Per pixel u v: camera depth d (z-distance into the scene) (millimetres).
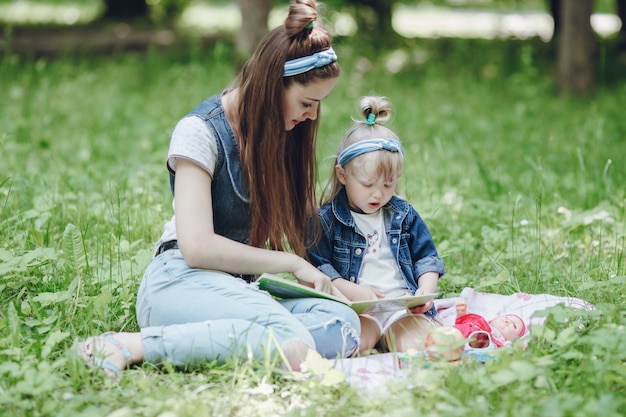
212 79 12148
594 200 6211
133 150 8094
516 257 4906
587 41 12102
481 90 12523
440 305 4289
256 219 3754
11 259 4270
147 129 9086
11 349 3385
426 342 3570
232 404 3115
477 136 9289
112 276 4395
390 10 17578
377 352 3812
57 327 3615
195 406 3008
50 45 14484
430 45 17094
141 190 6070
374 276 4023
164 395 3123
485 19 25859
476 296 4336
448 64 15133
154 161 7406
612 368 3270
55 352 3549
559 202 6234
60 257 4750
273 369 3281
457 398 3088
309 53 3551
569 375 3279
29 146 7871
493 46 16891
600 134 8297
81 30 17500
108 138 8680
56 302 4012
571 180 6914
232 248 3615
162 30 17922
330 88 3643
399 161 3908
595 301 4305
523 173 7324
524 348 3586
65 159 7484
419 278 4047
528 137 9078
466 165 7668
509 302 4266
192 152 3594
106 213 5539
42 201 5387
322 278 3719
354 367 3467
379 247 4043
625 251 5051
